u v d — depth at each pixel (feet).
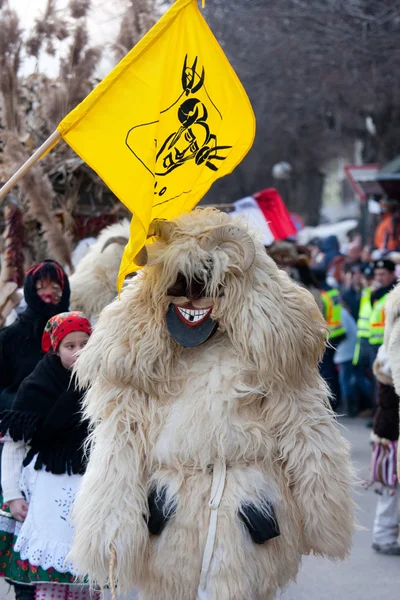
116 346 14.99
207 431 14.74
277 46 72.02
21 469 18.42
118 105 14.84
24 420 17.89
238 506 14.58
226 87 15.99
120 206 34.01
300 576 25.85
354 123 96.32
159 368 15.03
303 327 15.10
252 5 72.33
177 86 15.49
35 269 21.03
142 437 15.06
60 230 28.73
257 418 15.03
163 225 15.10
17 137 28.94
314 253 79.20
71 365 18.21
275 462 15.15
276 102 83.82
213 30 74.49
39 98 32.14
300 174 139.64
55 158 31.68
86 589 18.30
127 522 14.73
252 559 14.64
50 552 17.72
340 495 15.19
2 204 29.14
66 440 18.07
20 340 20.79
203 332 14.90
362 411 54.60
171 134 15.61
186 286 15.07
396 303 25.26
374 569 26.45
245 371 14.94
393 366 24.38
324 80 73.56
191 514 14.70
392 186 72.28
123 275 14.49
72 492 17.89
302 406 15.15
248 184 134.00
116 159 14.76
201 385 14.94
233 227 14.78
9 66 30.30
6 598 22.99
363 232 98.22
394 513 27.86
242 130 16.29
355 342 53.47
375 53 67.21
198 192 16.31
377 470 27.68
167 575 14.82
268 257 15.44
